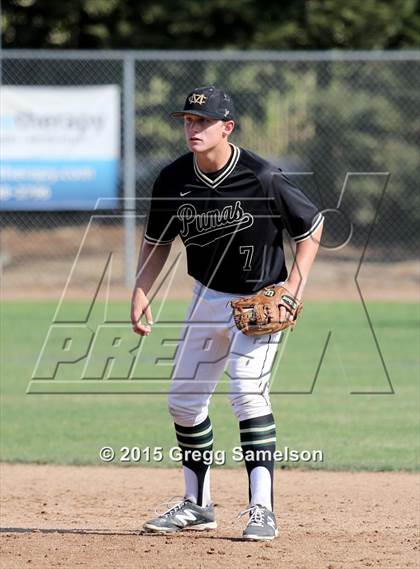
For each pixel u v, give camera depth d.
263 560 17.88
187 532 20.23
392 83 78.94
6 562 17.80
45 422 33.16
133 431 31.67
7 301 60.22
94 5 83.12
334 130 78.88
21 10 86.25
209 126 18.89
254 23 84.56
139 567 17.42
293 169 79.19
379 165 77.56
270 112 80.62
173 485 25.55
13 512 22.64
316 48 84.94
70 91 61.06
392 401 35.94
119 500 23.91
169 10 84.38
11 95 60.78
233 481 26.03
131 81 60.69
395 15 84.81
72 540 19.42
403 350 45.28
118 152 61.62
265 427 19.44
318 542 19.34
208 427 20.45
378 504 23.33
